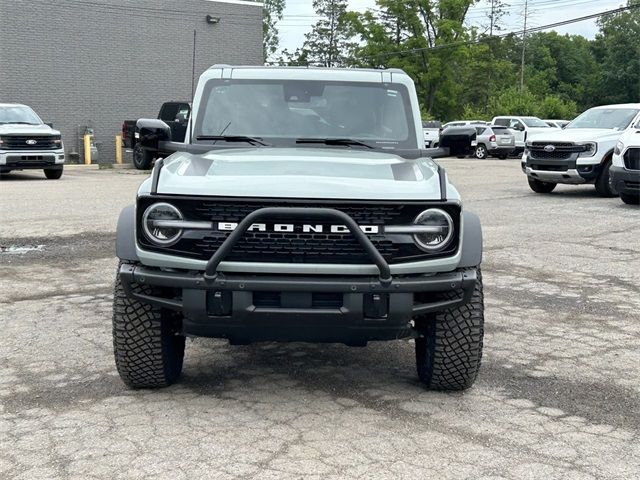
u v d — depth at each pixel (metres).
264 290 4.43
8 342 6.22
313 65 7.25
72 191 18.55
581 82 113.06
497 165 31.47
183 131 6.37
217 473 3.88
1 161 21.53
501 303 7.70
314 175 4.73
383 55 64.44
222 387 5.21
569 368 5.68
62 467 3.96
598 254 10.21
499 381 5.38
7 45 29.92
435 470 3.95
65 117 31.58
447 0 63.00
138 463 4.00
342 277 4.47
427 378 5.10
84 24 31.67
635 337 6.52
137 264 4.73
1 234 11.62
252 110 5.96
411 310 4.53
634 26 95.94
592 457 4.14
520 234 11.84
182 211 4.52
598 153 16.80
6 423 4.55
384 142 5.82
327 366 5.71
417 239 4.52
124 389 5.15
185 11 34.28
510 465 4.02
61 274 8.91
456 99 67.44
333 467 3.97
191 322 4.63
